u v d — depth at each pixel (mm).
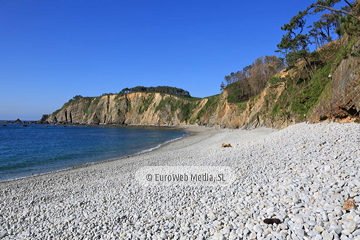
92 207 9984
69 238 7312
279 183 8828
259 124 52812
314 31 53375
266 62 103562
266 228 5855
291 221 5820
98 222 8203
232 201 8156
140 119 154250
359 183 6793
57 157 30250
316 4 14656
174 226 7105
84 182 15844
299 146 14539
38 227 8484
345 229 4996
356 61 18891
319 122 23625
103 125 153000
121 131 95062
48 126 145125
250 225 6086
